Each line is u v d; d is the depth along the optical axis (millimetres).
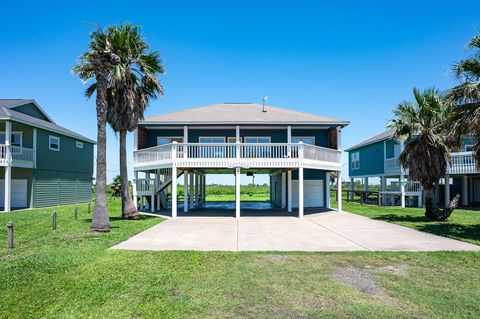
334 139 22328
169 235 12258
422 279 6773
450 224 15125
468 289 6176
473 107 11883
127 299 5664
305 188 24469
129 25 16344
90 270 7324
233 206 26078
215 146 18859
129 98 16141
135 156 21156
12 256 8734
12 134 25172
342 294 5910
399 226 14719
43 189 25188
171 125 21094
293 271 7328
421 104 16469
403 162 17172
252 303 5496
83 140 30969
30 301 5602
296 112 24000
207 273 7152
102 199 12891
